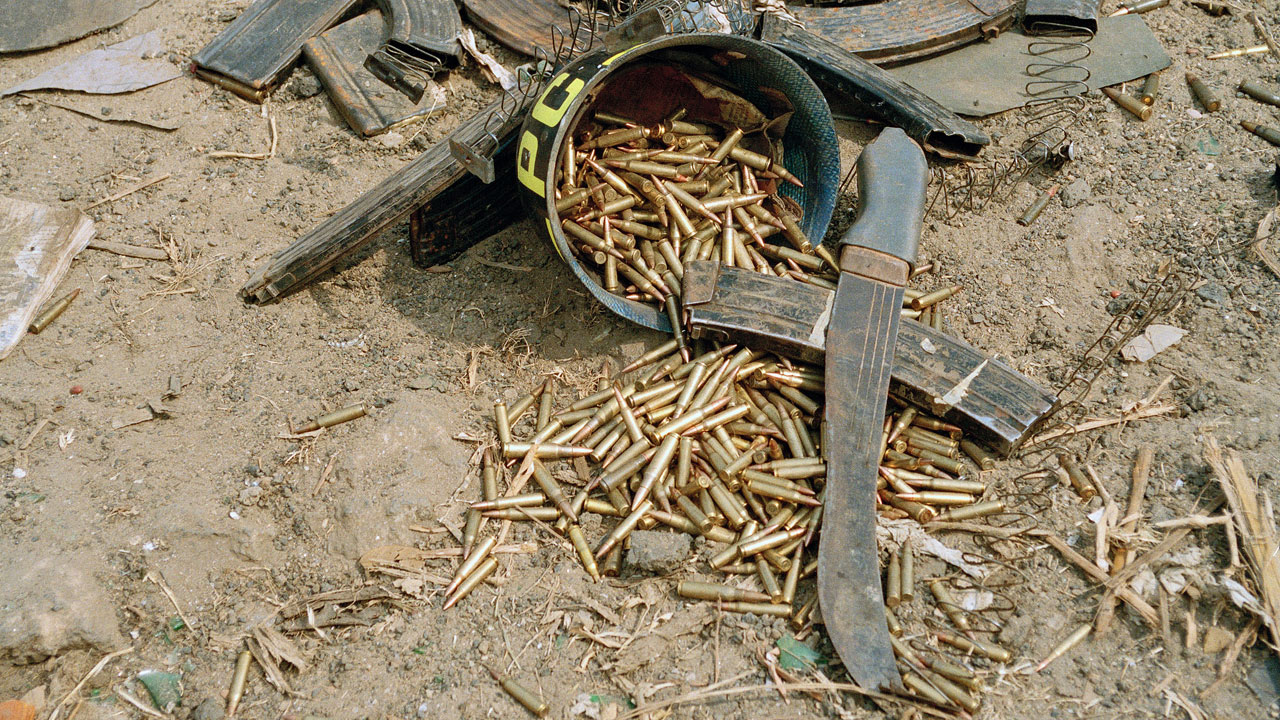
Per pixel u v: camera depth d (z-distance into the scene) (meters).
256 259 1.68
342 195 1.72
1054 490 1.54
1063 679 1.46
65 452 1.55
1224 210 1.69
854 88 1.73
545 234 1.59
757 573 1.51
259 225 1.70
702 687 1.46
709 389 1.58
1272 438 1.54
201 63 1.79
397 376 1.62
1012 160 1.72
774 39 1.74
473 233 1.70
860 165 1.65
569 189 1.60
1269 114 1.76
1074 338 1.63
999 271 1.67
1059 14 1.79
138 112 1.77
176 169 1.74
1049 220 1.69
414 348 1.64
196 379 1.60
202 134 1.76
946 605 1.49
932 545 1.51
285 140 1.76
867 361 1.56
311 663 1.49
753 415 1.58
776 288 1.60
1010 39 1.81
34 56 1.82
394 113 1.75
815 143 1.66
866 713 1.45
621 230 1.64
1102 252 1.67
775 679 1.46
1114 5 1.85
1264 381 1.58
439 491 1.55
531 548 1.53
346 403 1.59
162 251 1.68
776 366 1.59
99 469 1.55
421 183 1.62
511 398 1.61
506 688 1.46
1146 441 1.56
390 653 1.48
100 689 1.48
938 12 1.80
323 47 1.79
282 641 1.49
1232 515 1.50
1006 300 1.65
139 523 1.52
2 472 1.54
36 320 1.62
